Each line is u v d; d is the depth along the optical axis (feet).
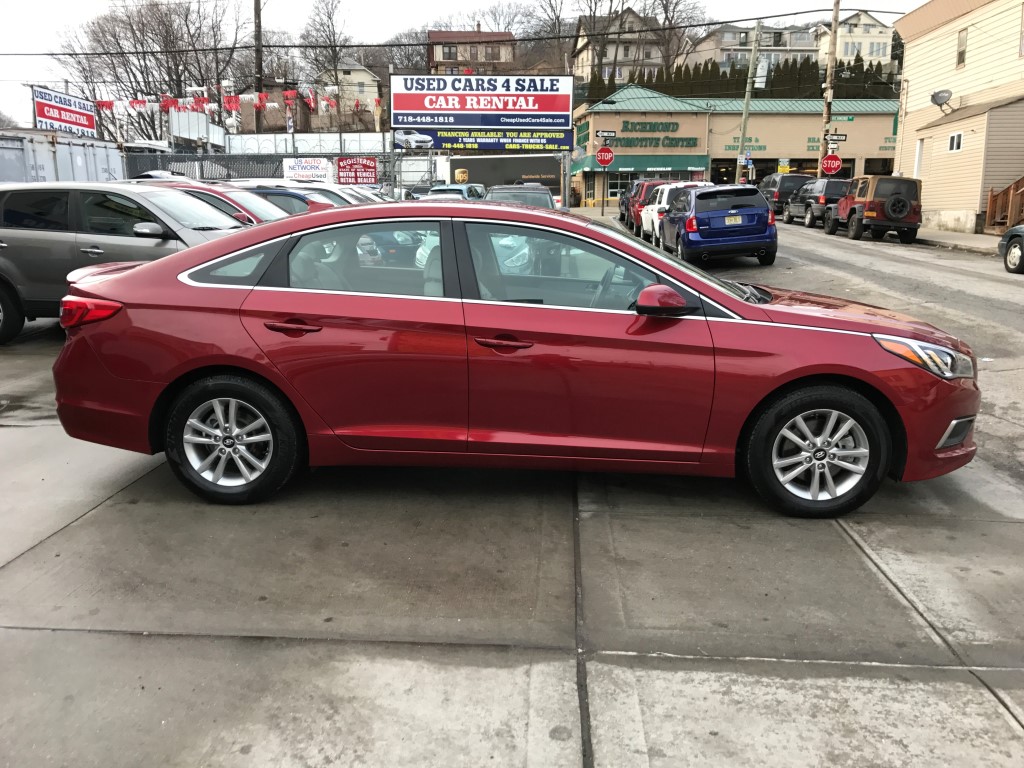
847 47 290.56
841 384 12.93
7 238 26.20
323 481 15.06
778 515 13.56
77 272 15.01
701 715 8.51
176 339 13.09
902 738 8.16
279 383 13.04
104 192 26.27
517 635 10.00
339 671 9.27
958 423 13.15
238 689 8.95
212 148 100.94
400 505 13.97
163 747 8.06
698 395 12.74
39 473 15.49
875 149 157.38
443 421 13.12
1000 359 24.86
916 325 13.61
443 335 12.82
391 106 105.70
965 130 76.13
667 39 244.22
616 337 12.66
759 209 48.88
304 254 13.35
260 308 13.05
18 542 12.49
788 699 8.77
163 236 25.64
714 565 11.79
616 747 8.04
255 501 13.83
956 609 10.60
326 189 46.09
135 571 11.59
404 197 73.97
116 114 185.26
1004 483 15.12
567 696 8.83
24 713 8.55
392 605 10.71
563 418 12.96
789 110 153.17
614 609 10.60
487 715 8.53
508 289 13.08
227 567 11.73
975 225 74.13
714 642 9.84
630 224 85.20
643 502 14.11
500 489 14.71
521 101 104.94
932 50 85.30
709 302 12.92
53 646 9.73
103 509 13.75
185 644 9.80
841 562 11.88
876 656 9.56
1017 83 71.77
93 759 7.89
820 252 58.70
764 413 12.89
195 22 195.11
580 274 13.15
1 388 21.95
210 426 13.69
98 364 13.42
